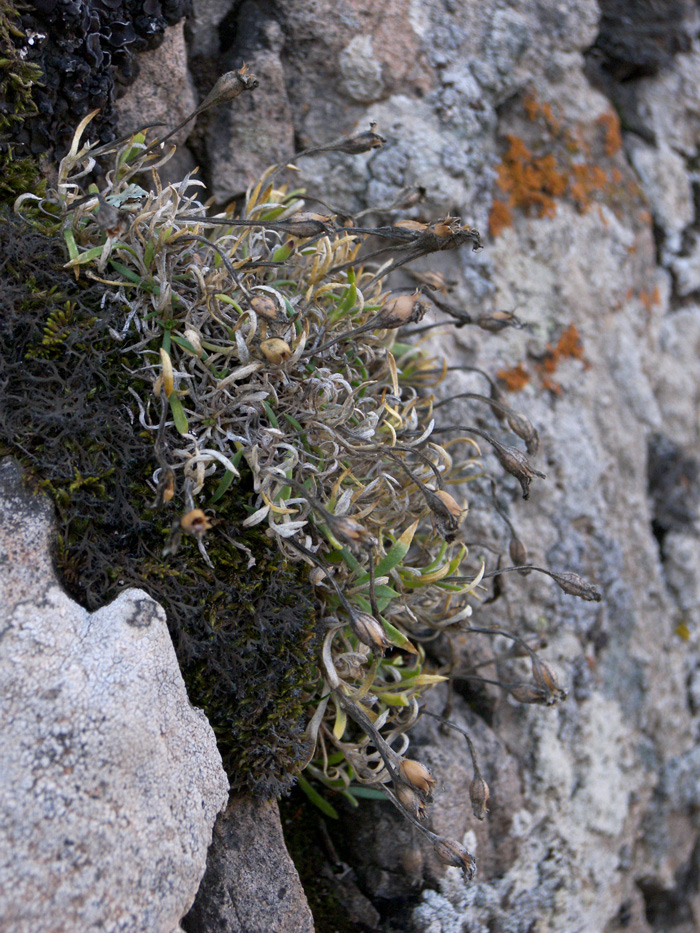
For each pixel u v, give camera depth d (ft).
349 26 1.60
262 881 1.34
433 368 1.56
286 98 1.58
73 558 1.30
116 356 1.33
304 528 1.38
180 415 1.32
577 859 1.65
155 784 1.26
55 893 1.20
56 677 1.24
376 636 1.30
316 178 1.60
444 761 1.52
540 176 1.73
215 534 1.34
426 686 1.51
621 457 1.77
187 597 1.33
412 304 1.37
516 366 1.69
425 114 1.65
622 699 1.73
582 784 1.67
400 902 1.50
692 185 2.00
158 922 1.23
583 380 1.74
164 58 1.48
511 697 1.63
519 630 1.65
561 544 1.69
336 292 1.48
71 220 1.34
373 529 1.43
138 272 1.36
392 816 1.49
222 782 1.30
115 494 1.32
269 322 1.32
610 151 1.82
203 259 1.38
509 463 1.44
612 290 1.79
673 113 1.97
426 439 1.43
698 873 1.82
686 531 1.87
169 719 1.28
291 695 1.36
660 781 1.77
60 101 1.39
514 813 1.59
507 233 1.70
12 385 1.31
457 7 1.67
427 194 1.63
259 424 1.36
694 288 1.98
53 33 1.37
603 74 1.88
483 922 1.56
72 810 1.22
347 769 1.48
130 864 1.23
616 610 1.73
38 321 1.31
